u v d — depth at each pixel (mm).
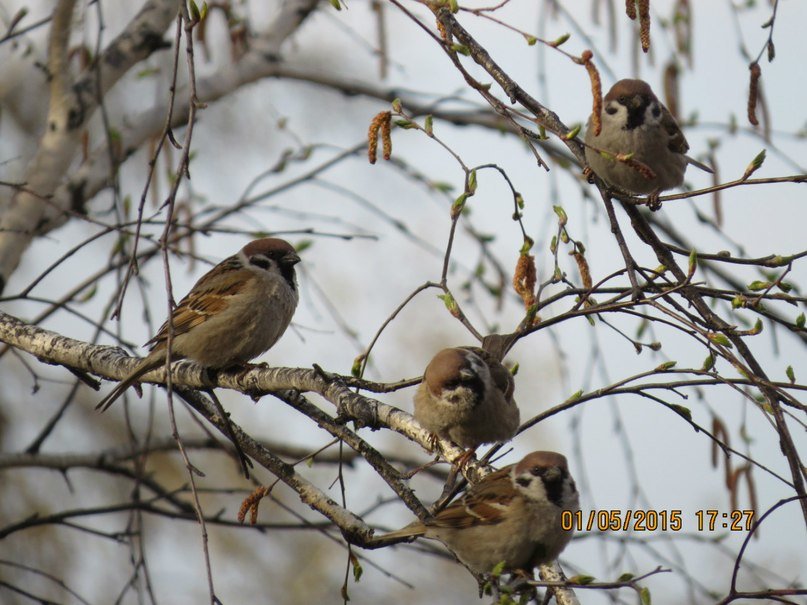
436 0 7188
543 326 7840
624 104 11133
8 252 11797
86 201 12320
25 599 14961
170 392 6375
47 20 11312
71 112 12070
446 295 7883
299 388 8789
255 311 10562
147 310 10023
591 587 6039
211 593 5949
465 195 7504
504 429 9062
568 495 8203
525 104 7883
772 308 11062
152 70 12984
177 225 10492
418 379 8656
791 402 6891
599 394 7375
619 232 7805
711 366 7152
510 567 8383
